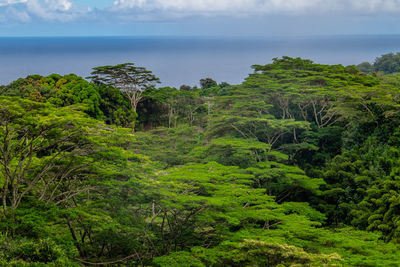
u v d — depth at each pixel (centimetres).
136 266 2138
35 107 2023
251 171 3219
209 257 1886
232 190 2417
